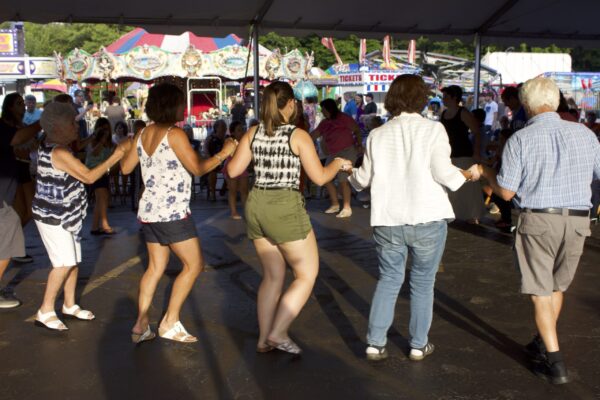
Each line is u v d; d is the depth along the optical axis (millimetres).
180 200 4121
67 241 4582
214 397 3584
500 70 29875
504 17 11148
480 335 4535
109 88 26188
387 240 3865
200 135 18984
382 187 3830
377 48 44812
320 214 9922
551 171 3582
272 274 4117
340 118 9398
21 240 5062
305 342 4406
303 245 3961
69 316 4980
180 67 19406
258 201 3857
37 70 36000
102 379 3832
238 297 5492
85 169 4430
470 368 3955
